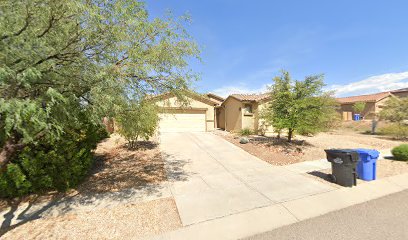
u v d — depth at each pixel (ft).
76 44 13.48
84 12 11.94
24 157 17.65
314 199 16.88
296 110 35.19
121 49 14.65
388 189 18.62
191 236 12.42
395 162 27.12
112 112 14.82
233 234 12.50
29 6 10.26
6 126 7.85
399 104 48.37
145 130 34.68
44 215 15.19
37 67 10.90
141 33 16.03
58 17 11.64
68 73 12.63
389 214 14.21
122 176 23.90
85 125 21.66
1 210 15.96
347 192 18.07
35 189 18.37
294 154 32.12
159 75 18.65
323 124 37.04
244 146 39.22
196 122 62.34
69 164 19.74
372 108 91.45
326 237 11.85
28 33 10.55
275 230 12.77
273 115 39.17
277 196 17.63
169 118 60.08
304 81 36.52
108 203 17.06
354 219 13.69
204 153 35.29
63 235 12.77
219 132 60.54
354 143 41.42
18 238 12.55
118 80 14.06
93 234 12.84
